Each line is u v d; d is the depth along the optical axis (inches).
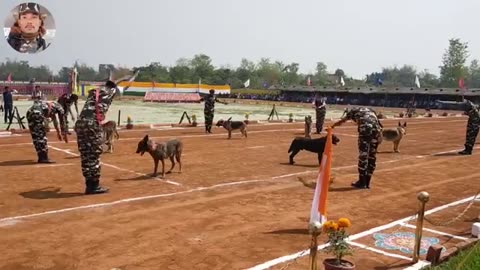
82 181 491.2
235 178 536.7
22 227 334.0
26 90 2987.2
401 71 5600.4
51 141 777.6
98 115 433.7
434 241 334.0
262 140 922.7
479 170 662.5
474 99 2539.4
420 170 646.5
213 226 351.9
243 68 5477.4
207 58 5167.3
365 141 503.2
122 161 618.8
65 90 2957.7
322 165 272.8
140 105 2389.3
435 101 2684.5
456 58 3949.3
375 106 2938.0
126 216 368.5
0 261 270.1
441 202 458.9
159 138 880.9
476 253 296.2
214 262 279.1
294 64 5556.1
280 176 558.6
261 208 409.4
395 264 284.7
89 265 268.2
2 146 716.0
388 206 435.5
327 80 5255.9
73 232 325.7
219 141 886.4
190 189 471.5
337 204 436.5
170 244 307.9
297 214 393.1
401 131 815.7
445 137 1132.5
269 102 3152.1
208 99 1034.7
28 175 511.5
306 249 306.5
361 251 307.9
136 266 268.5
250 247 308.0
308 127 927.0
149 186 478.0
